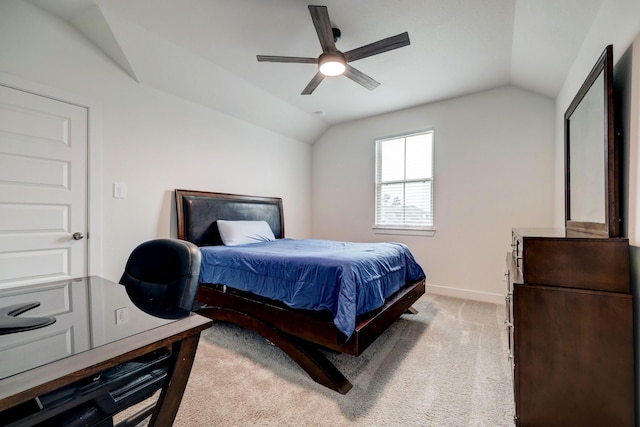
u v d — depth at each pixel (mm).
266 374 1785
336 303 1684
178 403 868
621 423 1160
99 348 703
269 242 3303
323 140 4770
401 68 2830
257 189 4031
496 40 2344
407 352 2072
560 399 1242
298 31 2299
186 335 827
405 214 3969
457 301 3297
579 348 1218
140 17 2170
